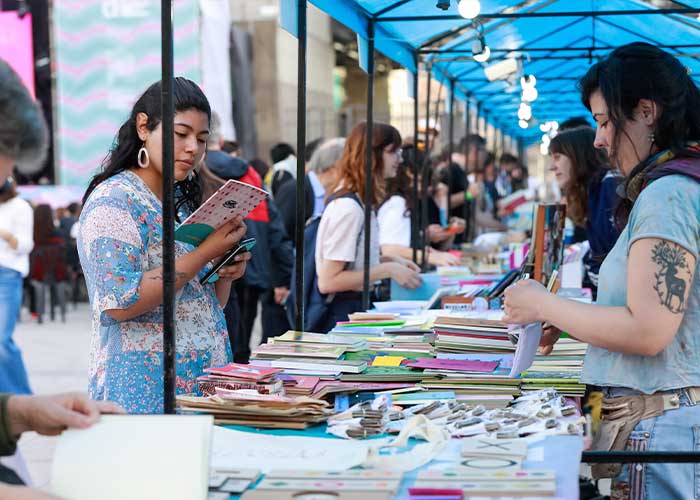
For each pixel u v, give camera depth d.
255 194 2.40
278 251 5.64
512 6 4.48
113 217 2.44
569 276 4.53
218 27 12.65
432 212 7.21
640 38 5.36
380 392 2.35
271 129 15.77
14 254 6.18
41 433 1.48
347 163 4.19
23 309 13.94
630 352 2.01
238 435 1.98
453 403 2.21
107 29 13.24
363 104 17.16
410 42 4.99
